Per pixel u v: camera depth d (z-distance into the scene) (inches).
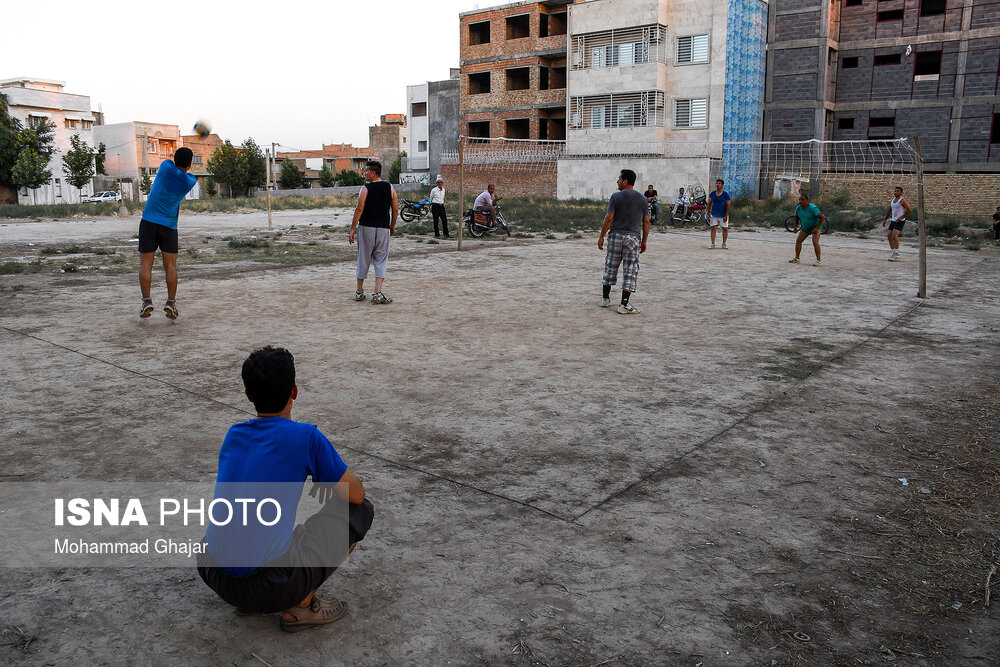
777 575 123.6
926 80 1472.7
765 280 490.0
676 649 103.3
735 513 146.6
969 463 174.7
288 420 103.2
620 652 102.3
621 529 138.6
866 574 124.6
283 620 105.1
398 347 277.1
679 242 804.0
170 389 216.2
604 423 197.8
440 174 2033.7
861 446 185.2
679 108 1578.5
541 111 1964.8
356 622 108.0
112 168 2952.8
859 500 153.7
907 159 1496.1
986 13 1389.0
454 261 565.0
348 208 1609.3
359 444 178.2
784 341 303.4
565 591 117.2
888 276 525.0
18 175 1971.0
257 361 101.1
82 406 199.9
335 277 459.8
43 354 254.5
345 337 291.4
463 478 160.1
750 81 1553.9
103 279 438.9
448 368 249.0
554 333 308.7
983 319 363.6
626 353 276.4
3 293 382.6
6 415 191.3
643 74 1569.9
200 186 3073.3
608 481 160.6
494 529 137.5
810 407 215.9
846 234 978.7
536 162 1822.1
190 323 311.0
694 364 261.9
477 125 2182.6
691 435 190.2
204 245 697.0
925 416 209.6
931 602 116.6
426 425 192.7
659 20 1541.6
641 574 122.8
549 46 1905.8
